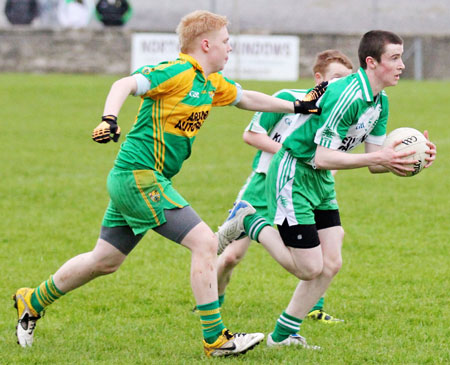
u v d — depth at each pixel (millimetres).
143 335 15820
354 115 14008
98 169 37688
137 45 73500
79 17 80438
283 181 14703
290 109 14477
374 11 82312
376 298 18812
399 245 24188
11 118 52719
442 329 16312
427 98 62938
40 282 20031
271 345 15047
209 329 13828
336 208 15219
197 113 13922
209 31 13867
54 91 64438
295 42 72438
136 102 62844
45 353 14344
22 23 80062
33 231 25797
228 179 35281
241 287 19812
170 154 13875
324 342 15438
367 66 14047
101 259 14289
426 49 77250
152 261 22312
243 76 72438
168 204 13680
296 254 14594
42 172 36500
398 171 14328
